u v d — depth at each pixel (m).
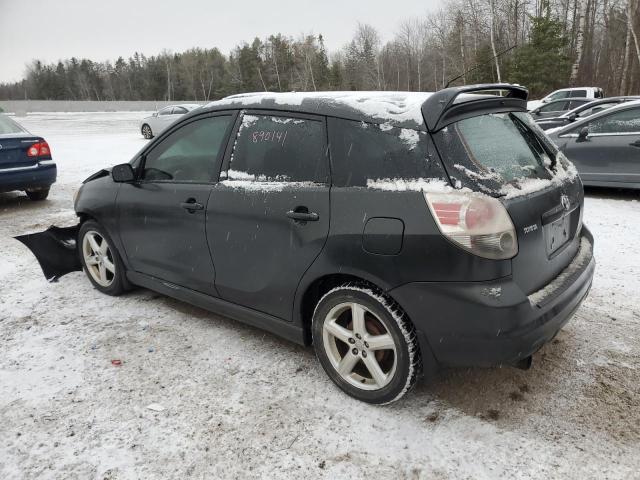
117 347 3.49
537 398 2.78
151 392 2.96
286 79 80.25
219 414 2.74
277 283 2.97
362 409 2.74
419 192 2.38
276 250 2.91
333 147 2.72
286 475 2.31
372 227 2.48
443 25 52.62
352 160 2.64
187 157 3.54
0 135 7.70
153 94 103.69
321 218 2.68
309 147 2.84
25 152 7.84
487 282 2.28
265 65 83.44
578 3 31.78
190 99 100.50
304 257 2.77
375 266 2.49
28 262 5.41
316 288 2.89
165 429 2.63
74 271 5.04
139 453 2.47
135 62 119.88
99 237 4.39
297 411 2.75
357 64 71.25
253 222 3.00
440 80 55.34
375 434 2.55
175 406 2.82
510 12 42.38
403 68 65.25
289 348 3.40
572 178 3.05
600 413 2.64
